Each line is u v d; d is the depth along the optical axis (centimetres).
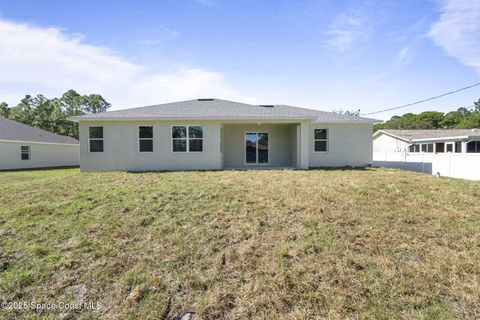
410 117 4581
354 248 389
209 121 1240
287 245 398
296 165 1395
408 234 434
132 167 1234
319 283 310
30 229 460
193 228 463
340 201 602
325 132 1430
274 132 1527
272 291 298
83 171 1223
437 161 1259
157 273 337
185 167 1243
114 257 374
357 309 269
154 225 476
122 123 1225
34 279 328
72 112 4594
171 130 1236
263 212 532
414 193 681
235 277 327
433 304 274
